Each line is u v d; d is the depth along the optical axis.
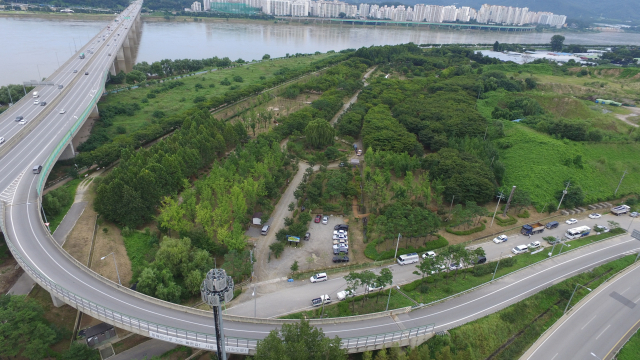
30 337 78.62
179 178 139.50
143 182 122.19
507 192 148.62
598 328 93.25
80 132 184.25
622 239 129.00
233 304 95.44
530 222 138.00
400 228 115.19
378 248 119.12
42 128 157.00
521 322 93.56
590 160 170.75
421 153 176.00
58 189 130.38
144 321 78.56
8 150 138.50
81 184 144.38
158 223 120.75
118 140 165.12
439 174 150.50
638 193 158.75
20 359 80.12
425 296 99.00
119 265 105.19
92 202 132.50
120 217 119.12
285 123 198.12
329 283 104.56
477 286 102.88
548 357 85.81
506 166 169.25
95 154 149.88
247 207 132.12
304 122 199.88
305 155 177.75
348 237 125.12
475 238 126.56
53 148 141.12
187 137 161.62
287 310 94.25
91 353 80.56
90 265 103.25
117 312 79.00
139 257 109.56
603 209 149.25
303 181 151.25
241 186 133.25
